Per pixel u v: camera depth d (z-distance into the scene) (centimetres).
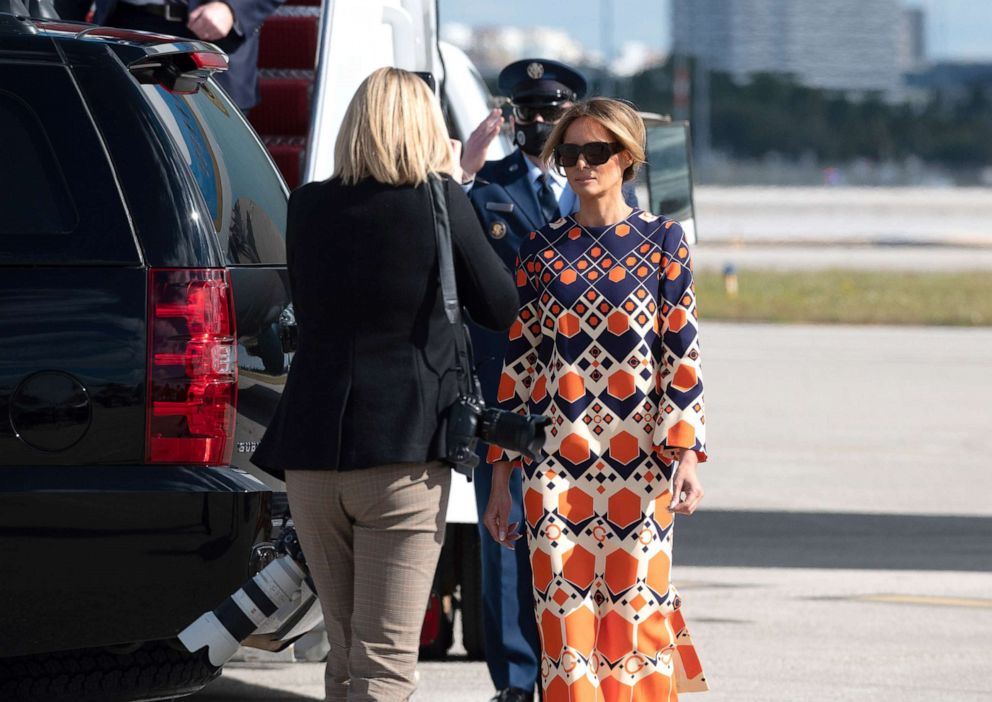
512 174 1981
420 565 1546
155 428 1592
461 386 1545
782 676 2297
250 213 1820
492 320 1584
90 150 1612
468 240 1548
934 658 2406
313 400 1517
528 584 1925
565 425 1700
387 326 1514
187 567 1580
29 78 1620
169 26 2553
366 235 1510
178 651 1589
